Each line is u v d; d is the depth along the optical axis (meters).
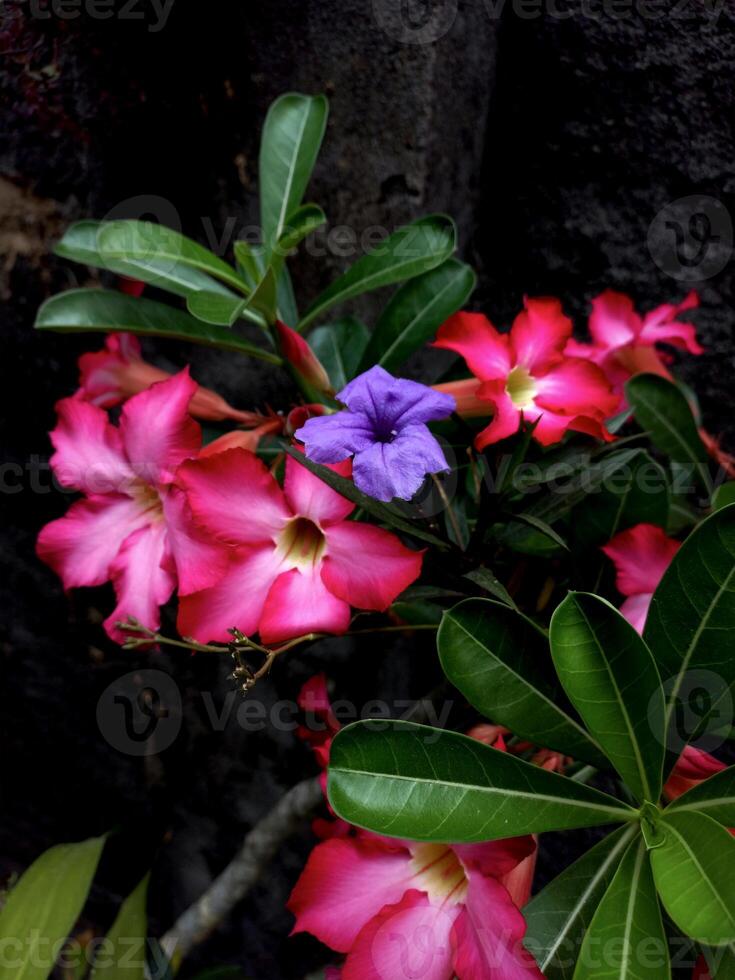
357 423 0.26
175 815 0.46
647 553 0.30
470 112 0.40
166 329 0.34
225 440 0.32
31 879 0.37
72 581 0.32
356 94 0.39
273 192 0.35
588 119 0.40
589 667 0.25
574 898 0.27
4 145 0.38
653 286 0.40
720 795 0.26
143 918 0.38
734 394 0.40
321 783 0.31
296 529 0.29
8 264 0.40
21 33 0.37
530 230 0.42
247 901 0.47
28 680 0.45
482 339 0.31
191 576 0.29
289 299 0.37
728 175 0.38
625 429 0.40
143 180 0.40
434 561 0.29
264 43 0.39
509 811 0.26
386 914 0.27
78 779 0.47
